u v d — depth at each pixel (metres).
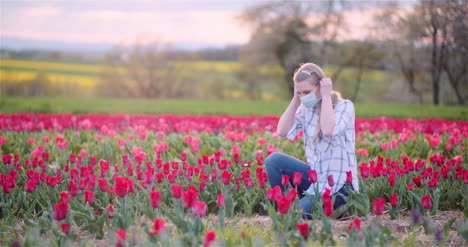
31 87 42.12
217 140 7.87
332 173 4.43
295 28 39.00
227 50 50.78
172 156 7.22
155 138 8.82
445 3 29.03
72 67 59.47
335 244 3.57
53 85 43.12
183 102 32.16
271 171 4.71
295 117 4.84
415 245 3.79
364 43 37.41
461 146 6.98
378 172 4.70
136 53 45.59
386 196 4.90
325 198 3.66
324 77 4.38
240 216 4.55
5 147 7.87
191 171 4.87
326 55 39.53
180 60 45.97
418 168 5.12
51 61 58.06
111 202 4.96
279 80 42.34
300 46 39.53
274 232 3.75
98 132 9.75
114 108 24.53
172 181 4.64
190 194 3.43
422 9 30.50
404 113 19.77
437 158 5.49
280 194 3.72
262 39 39.53
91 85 45.75
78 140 8.59
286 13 39.44
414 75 35.44
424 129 9.34
